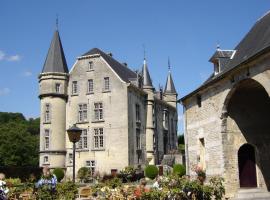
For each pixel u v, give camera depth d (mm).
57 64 41375
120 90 39750
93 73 41375
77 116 41094
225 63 22203
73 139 16578
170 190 12664
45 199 12008
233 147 18672
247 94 19344
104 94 40344
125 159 38094
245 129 19062
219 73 21797
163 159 44875
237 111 19062
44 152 39719
